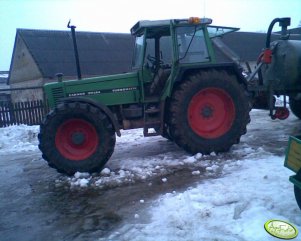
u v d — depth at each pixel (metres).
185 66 5.53
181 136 5.59
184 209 3.70
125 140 7.59
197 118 5.76
